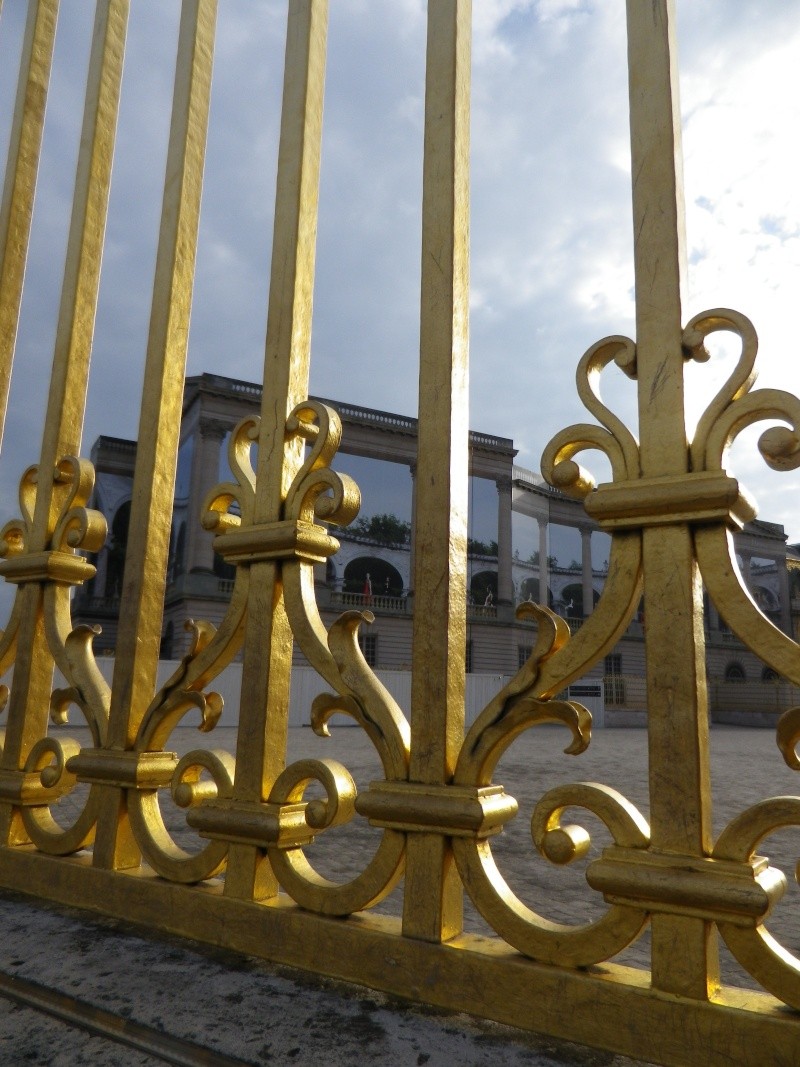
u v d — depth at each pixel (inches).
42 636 76.9
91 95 86.9
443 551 49.9
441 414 51.8
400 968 46.1
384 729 49.8
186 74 76.4
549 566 1926.7
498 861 147.8
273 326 62.2
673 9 49.7
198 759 58.2
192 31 77.4
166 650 1515.7
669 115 47.2
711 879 37.3
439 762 47.4
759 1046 35.4
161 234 74.4
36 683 75.8
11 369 92.7
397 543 1615.4
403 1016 42.7
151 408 70.6
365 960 47.5
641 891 38.8
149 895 59.1
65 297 83.3
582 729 41.8
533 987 41.5
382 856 48.3
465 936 47.0
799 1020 35.1
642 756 504.7
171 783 59.0
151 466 69.4
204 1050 38.7
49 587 75.8
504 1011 42.2
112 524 1680.6
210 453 1471.5
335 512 53.2
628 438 43.8
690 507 40.7
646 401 43.9
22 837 72.7
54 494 79.0
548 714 43.4
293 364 60.7
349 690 51.8
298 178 63.9
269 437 59.9
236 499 60.6
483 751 45.8
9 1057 39.2
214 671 60.2
